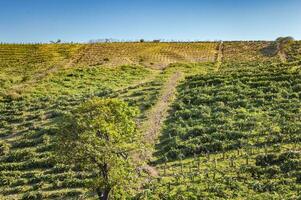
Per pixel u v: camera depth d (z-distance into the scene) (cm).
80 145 3784
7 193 4962
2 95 8038
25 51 12200
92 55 11700
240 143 5375
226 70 8775
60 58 11462
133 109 4166
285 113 6075
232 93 7031
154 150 5594
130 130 3950
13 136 6438
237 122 5931
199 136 5712
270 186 4397
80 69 9881
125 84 8625
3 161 5700
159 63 10650
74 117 3900
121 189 4372
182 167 5047
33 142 6100
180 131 5916
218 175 4728
